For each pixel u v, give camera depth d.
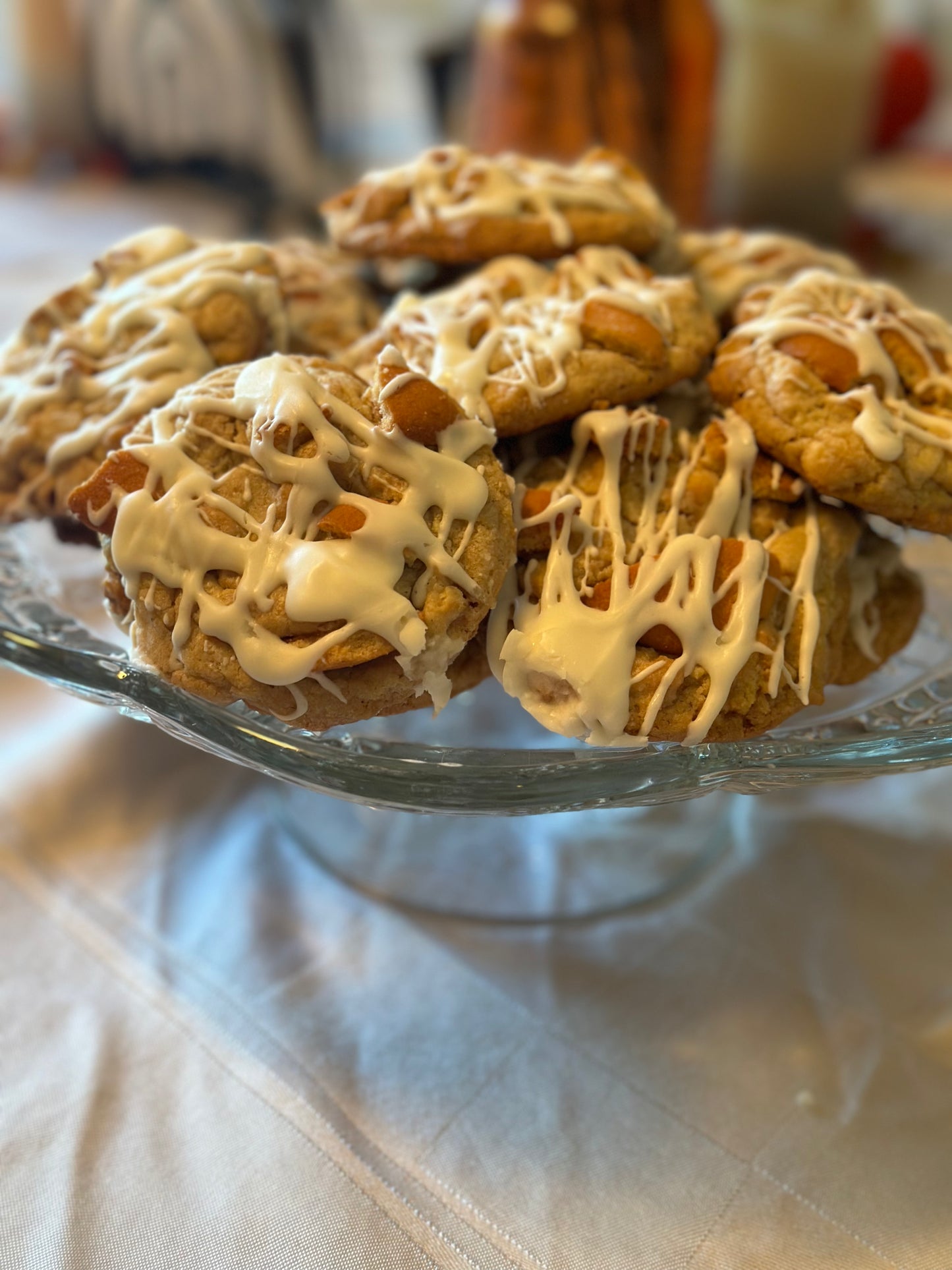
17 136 0.70
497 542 0.19
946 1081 0.21
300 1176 0.19
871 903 0.25
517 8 0.44
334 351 0.27
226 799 0.27
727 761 0.18
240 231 0.62
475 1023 0.22
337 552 0.18
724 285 0.27
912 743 0.18
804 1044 0.21
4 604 0.23
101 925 0.23
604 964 0.23
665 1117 0.20
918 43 0.69
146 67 0.65
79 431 0.23
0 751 0.28
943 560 0.27
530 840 0.27
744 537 0.22
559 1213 0.18
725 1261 0.18
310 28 0.67
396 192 0.27
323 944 0.23
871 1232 0.18
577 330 0.22
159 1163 0.19
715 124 0.47
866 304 0.24
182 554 0.18
